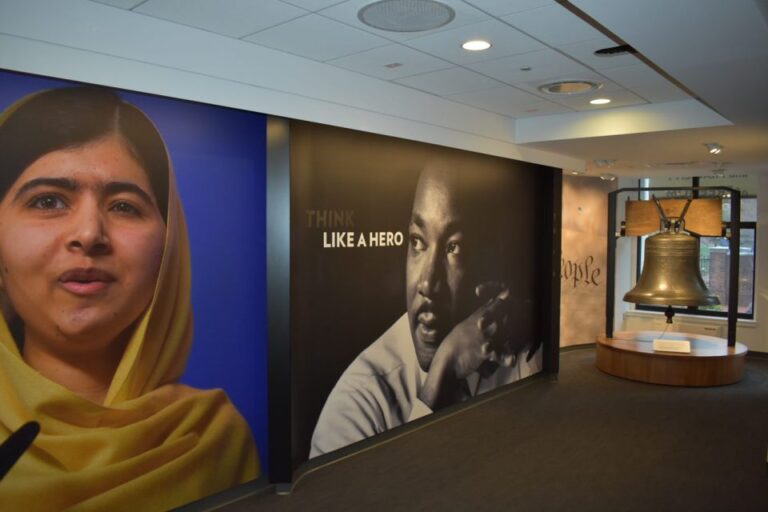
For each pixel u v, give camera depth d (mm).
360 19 3020
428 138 4766
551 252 6773
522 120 5840
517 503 3744
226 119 3547
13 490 2811
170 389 3375
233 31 3221
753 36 2805
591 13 2533
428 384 5164
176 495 3410
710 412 5691
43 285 2883
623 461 4453
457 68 3975
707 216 7609
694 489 3977
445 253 5297
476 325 5727
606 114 5359
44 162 2857
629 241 9312
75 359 3004
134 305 3199
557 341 6871
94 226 3027
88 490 3051
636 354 6828
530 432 5078
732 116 4543
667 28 2713
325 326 4211
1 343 2768
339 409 4344
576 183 8602
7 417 2779
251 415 3758
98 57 2826
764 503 3770
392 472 4199
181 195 3371
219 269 3559
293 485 3898
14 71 2602
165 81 3070
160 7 2863
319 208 4125
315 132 4074
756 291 8398
